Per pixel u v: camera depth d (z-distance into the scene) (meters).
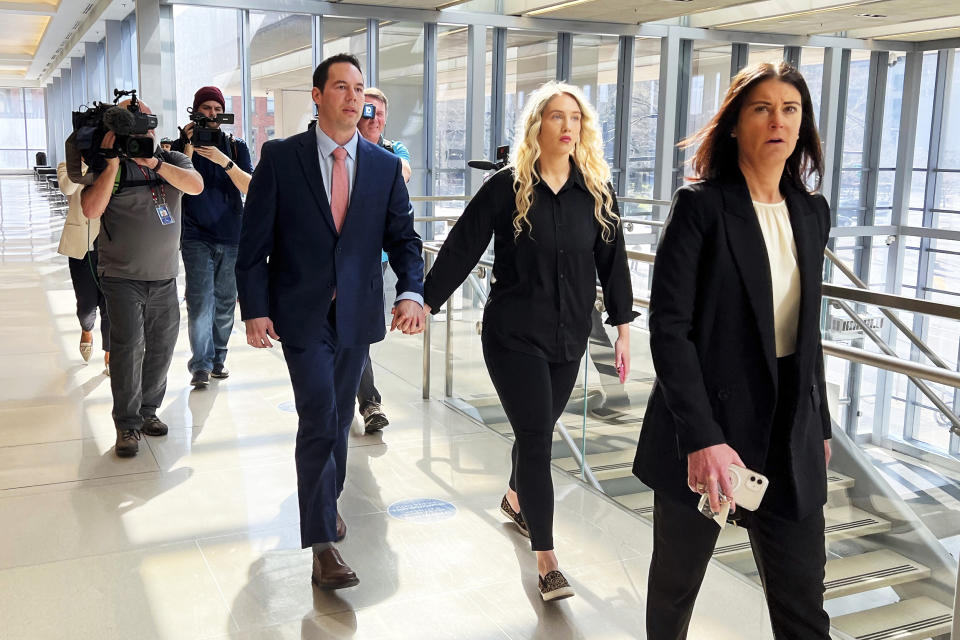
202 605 2.96
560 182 3.10
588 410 4.06
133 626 2.82
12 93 41.12
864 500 2.76
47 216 18.03
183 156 4.44
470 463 4.34
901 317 3.36
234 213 5.57
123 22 17.88
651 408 2.10
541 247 3.02
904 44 17.97
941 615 2.54
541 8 13.57
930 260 18.64
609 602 3.01
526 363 3.05
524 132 3.03
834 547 2.87
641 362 3.64
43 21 22.47
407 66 13.78
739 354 1.90
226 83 12.52
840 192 18.42
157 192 4.29
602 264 3.24
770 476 1.95
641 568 3.26
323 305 3.08
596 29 14.83
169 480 4.08
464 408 5.19
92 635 2.77
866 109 18.31
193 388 5.60
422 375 5.55
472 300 4.98
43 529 3.54
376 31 13.44
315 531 3.07
